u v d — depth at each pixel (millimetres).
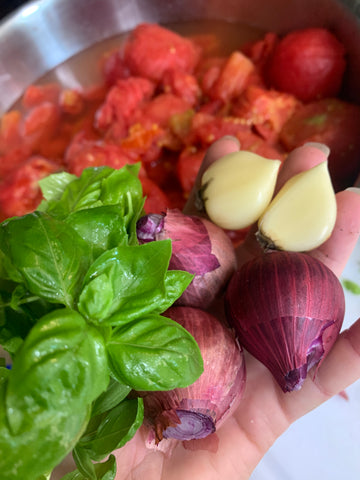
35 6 256
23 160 259
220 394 121
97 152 232
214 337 124
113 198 127
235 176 152
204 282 139
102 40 289
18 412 71
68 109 271
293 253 134
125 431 97
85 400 77
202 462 144
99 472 99
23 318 102
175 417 116
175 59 261
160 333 94
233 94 254
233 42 281
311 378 142
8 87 271
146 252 95
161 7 285
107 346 92
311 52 230
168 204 230
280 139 239
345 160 222
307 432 179
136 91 251
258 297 125
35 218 93
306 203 144
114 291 94
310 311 121
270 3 262
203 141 237
